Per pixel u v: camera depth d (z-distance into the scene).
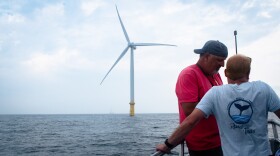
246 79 2.82
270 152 2.74
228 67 2.83
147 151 23.86
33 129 58.94
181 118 3.69
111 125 73.94
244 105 2.67
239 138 2.66
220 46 3.67
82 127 66.06
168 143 2.77
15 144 31.16
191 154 3.91
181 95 3.57
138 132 46.97
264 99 2.71
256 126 2.66
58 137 39.62
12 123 92.19
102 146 28.22
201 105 2.76
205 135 3.69
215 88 2.82
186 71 3.68
